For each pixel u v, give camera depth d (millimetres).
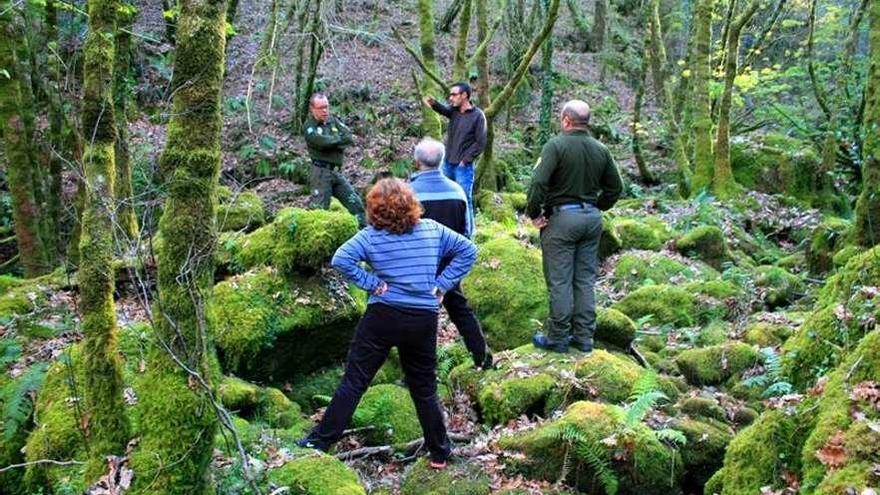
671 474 3947
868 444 2990
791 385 4520
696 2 13125
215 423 3203
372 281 3883
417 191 5285
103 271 3330
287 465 3836
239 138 14375
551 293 5234
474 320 5223
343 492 3621
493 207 10539
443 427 4129
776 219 11312
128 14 5016
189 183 3146
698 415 4480
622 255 8914
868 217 6969
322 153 8344
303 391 5414
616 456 3934
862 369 3432
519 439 4184
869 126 6965
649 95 20297
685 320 6789
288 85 15992
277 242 5617
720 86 13062
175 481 3092
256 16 17281
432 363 4055
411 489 3998
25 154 7363
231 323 5102
